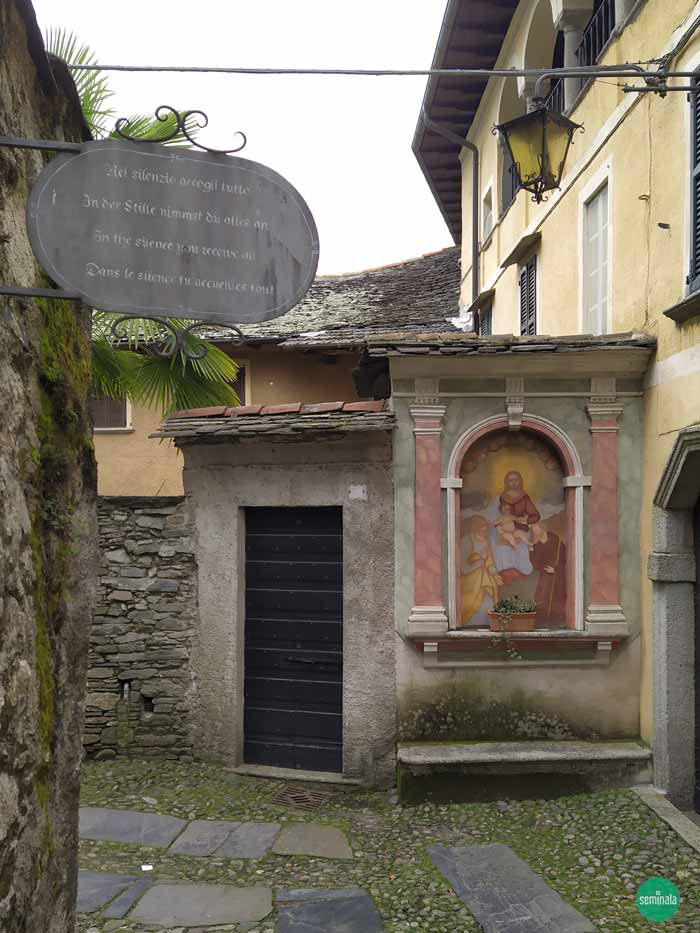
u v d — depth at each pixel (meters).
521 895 4.40
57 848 2.80
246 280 2.50
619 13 6.63
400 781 5.86
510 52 9.82
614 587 6.08
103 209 2.39
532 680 6.14
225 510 6.61
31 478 2.68
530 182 5.12
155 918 4.21
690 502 5.57
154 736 6.69
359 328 11.70
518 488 6.35
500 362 6.02
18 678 2.44
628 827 5.10
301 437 6.25
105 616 6.79
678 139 5.41
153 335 6.06
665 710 5.59
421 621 6.00
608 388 6.11
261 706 6.57
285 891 4.53
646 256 5.96
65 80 3.14
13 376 2.56
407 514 6.16
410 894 4.47
